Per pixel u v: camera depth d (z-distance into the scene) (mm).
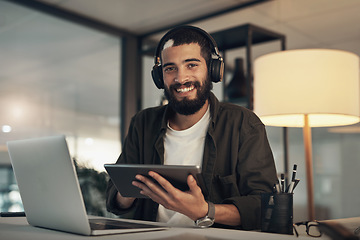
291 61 1658
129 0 3301
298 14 3299
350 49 3512
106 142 3957
